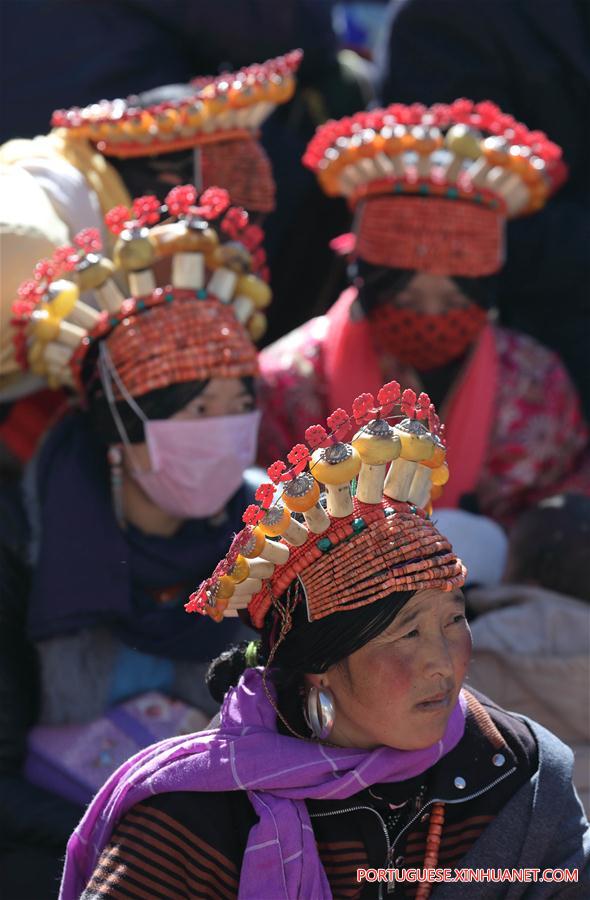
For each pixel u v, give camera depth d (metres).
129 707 10.68
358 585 7.16
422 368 13.82
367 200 13.41
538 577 11.30
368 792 7.63
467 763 7.78
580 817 7.85
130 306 10.48
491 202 13.09
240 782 7.45
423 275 13.02
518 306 16.11
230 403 10.56
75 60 14.80
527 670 10.47
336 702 7.61
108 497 10.90
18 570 10.76
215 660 8.29
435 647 7.25
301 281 16.23
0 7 14.84
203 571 10.98
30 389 12.09
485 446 13.95
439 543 7.28
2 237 10.84
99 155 12.16
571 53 15.73
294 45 15.80
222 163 12.29
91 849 7.87
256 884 7.31
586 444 14.77
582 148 16.09
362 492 7.28
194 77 15.68
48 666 10.62
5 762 10.50
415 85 16.08
